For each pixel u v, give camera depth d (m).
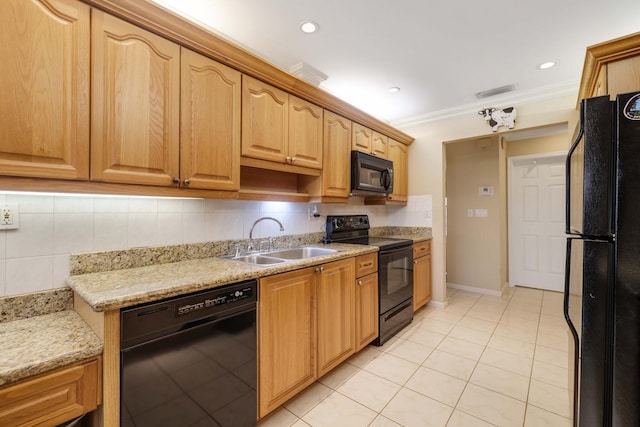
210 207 1.98
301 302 1.81
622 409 0.87
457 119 3.38
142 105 1.34
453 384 2.00
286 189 2.47
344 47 2.12
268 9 1.71
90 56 1.20
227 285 1.41
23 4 1.05
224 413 1.39
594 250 0.93
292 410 1.75
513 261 4.54
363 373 2.15
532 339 2.68
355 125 2.75
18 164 1.05
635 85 1.44
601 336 0.92
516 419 1.67
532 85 2.75
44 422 0.93
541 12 1.75
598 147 0.92
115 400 1.05
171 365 1.20
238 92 1.74
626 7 1.70
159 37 1.40
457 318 3.21
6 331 1.14
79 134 1.17
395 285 2.80
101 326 1.05
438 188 3.55
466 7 1.71
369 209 3.62
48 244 1.36
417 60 2.30
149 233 1.69
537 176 4.36
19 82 1.05
